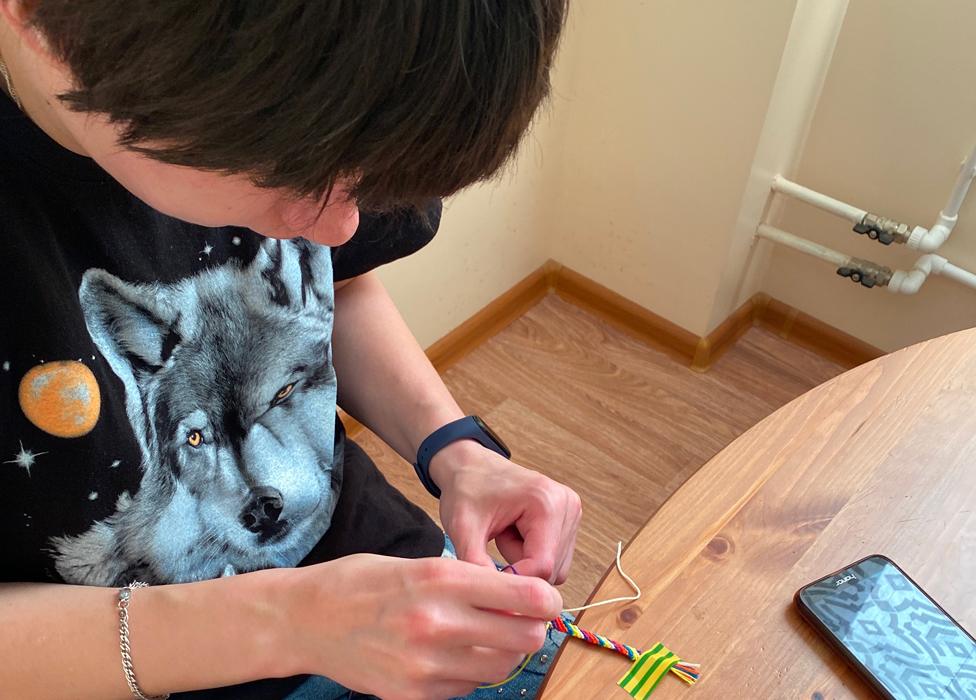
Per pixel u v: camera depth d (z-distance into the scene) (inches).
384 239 27.2
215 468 24.1
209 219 16.5
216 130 12.6
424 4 11.8
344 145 12.9
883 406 25.2
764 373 63.6
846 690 19.3
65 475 19.8
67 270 19.4
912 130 52.2
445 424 27.9
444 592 18.6
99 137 15.0
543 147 58.9
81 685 19.2
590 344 65.1
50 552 20.6
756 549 21.8
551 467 56.6
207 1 11.3
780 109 51.3
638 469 56.6
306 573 19.6
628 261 63.3
